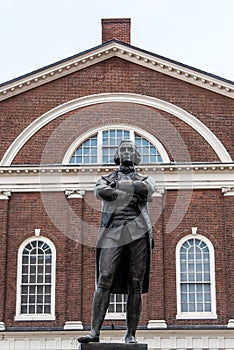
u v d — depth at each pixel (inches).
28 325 1651.1
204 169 1731.1
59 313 1659.7
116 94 1785.2
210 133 1758.1
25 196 1726.1
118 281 510.0
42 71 1784.0
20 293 1672.0
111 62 1811.0
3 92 1772.9
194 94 1787.6
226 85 1776.6
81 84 1795.0
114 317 1628.9
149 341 1630.2
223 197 1723.7
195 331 1630.2
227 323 1647.4
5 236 1699.1
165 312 1654.8
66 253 1691.7
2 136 1755.7
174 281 1672.0
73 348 1630.2
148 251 506.0
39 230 1705.2
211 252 1690.5
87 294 1670.8
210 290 1669.5
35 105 1777.8
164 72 1798.7
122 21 1923.0
